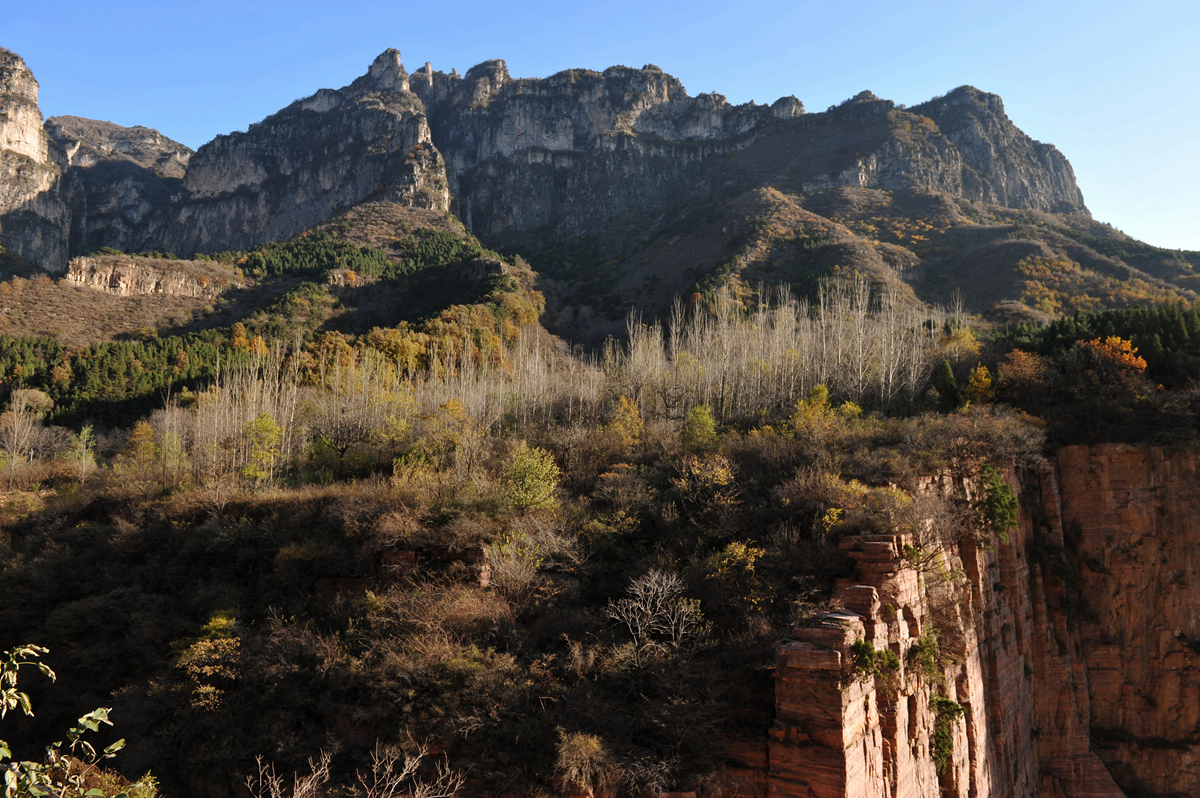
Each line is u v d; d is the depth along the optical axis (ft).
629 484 107.04
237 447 159.84
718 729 64.95
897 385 179.01
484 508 101.24
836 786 58.39
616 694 69.31
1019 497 121.80
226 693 76.64
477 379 244.01
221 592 99.30
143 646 91.56
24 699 24.80
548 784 62.64
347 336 302.04
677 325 302.04
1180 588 124.88
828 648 62.23
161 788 71.05
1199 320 172.35
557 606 82.84
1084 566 130.21
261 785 63.10
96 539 122.62
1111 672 126.00
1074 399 148.05
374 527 95.96
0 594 108.78
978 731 88.79
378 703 70.64
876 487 93.35
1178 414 131.75
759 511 90.94
